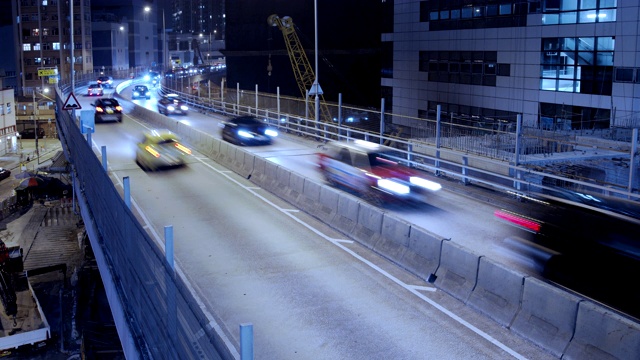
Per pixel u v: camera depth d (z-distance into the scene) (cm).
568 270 1430
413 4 5328
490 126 4603
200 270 1438
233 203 2141
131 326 1019
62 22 12600
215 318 1165
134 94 7919
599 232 1461
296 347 1047
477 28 4669
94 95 7838
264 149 3462
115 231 1230
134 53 15625
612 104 3653
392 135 3500
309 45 7406
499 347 1048
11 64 12862
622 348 930
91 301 3456
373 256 1547
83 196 2098
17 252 3559
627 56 3550
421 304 1239
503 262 1532
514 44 4347
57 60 12669
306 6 7431
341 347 1045
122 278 1152
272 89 8256
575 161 2502
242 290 1309
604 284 1365
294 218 1931
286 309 1209
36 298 3328
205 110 5991
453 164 2466
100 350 2944
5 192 7056
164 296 762
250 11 8500
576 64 3894
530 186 2355
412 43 5400
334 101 7062
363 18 6519
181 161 3059
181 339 681
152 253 824
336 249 1605
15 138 9725
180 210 2031
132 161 3075
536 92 4219
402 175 2628
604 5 3681
